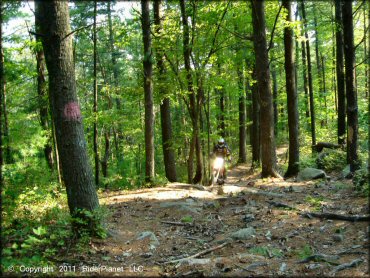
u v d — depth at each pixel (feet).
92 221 21.16
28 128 33.47
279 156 84.53
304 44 75.82
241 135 80.48
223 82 48.67
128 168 55.06
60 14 20.17
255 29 42.27
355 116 32.22
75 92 21.12
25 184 29.19
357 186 27.45
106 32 74.64
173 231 24.35
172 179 53.47
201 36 46.62
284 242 20.16
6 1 23.76
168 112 54.03
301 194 31.17
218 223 25.49
